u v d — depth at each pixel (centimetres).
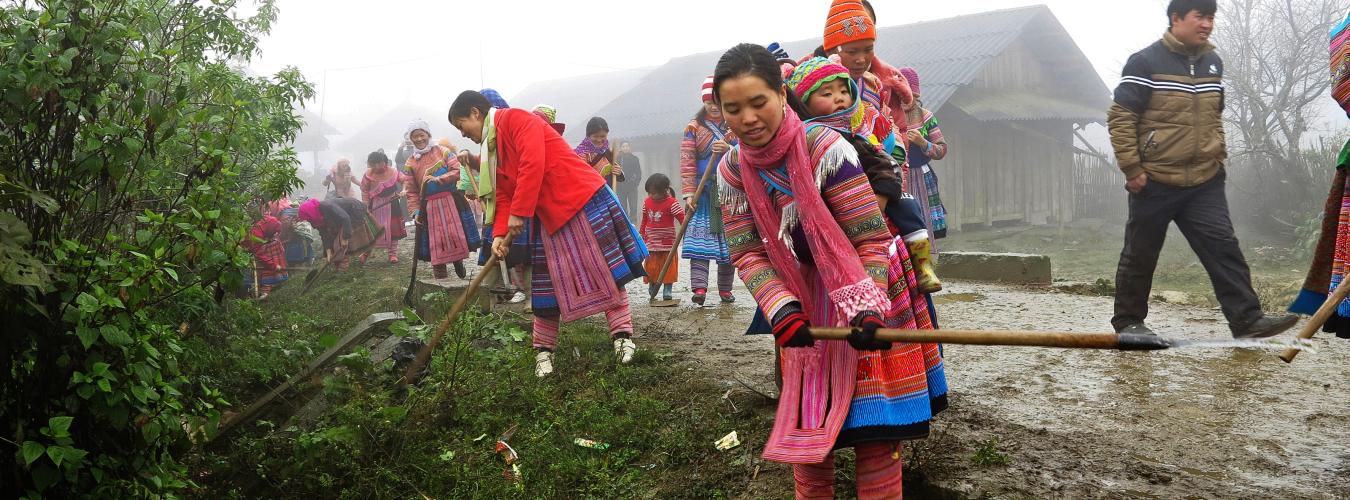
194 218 375
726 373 482
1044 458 344
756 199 264
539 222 504
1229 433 362
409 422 452
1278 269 1353
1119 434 366
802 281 269
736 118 248
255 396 546
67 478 317
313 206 1007
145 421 352
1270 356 469
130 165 379
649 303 736
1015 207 2220
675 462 392
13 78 312
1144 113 487
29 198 310
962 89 2116
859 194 252
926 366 279
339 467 427
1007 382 445
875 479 271
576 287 503
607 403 456
